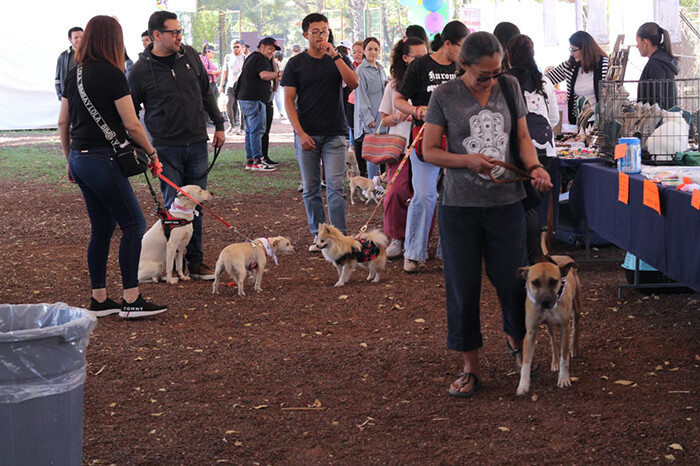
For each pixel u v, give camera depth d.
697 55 10.90
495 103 3.71
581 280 6.32
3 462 2.56
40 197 11.38
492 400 3.94
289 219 9.49
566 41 14.73
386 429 3.63
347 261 6.32
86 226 9.16
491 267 3.91
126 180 5.27
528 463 3.25
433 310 5.63
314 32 7.08
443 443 3.47
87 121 5.08
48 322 2.98
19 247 8.05
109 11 23.14
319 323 5.40
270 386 4.20
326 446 3.47
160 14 6.26
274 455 3.39
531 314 3.90
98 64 5.05
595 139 7.04
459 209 3.82
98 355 4.69
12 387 2.54
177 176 6.56
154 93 6.36
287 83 7.23
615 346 4.70
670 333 4.89
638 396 3.91
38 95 23.56
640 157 5.44
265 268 7.14
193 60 6.57
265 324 5.39
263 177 13.12
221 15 38.34
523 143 3.81
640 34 7.73
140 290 6.36
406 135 7.14
